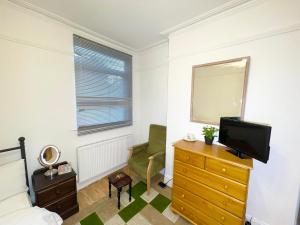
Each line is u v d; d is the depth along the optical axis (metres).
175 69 2.17
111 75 2.66
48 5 1.60
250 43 1.52
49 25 1.83
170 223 1.69
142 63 3.04
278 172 1.44
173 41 2.15
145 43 2.64
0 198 1.30
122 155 2.89
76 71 2.16
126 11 1.71
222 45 1.69
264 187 1.52
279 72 1.38
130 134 3.04
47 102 1.89
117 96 2.80
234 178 1.31
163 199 2.07
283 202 1.44
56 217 1.28
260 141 1.23
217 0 1.50
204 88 1.88
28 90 1.73
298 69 1.30
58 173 1.77
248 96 1.57
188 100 2.07
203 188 1.52
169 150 2.34
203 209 1.54
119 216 1.78
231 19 1.62
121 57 2.80
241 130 1.40
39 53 1.78
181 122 2.17
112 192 2.22
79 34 2.14
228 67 1.66
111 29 2.13
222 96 1.74
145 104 3.08
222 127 1.63
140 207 1.92
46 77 1.86
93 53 2.35
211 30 1.78
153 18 1.84
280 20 1.35
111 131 2.74
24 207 1.30
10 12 1.55
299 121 1.32
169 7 1.62
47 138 1.92
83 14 1.77
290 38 1.32
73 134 2.19
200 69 1.89
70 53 2.05
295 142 1.35
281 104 1.39
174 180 1.76
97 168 2.47
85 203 1.98
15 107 1.65
